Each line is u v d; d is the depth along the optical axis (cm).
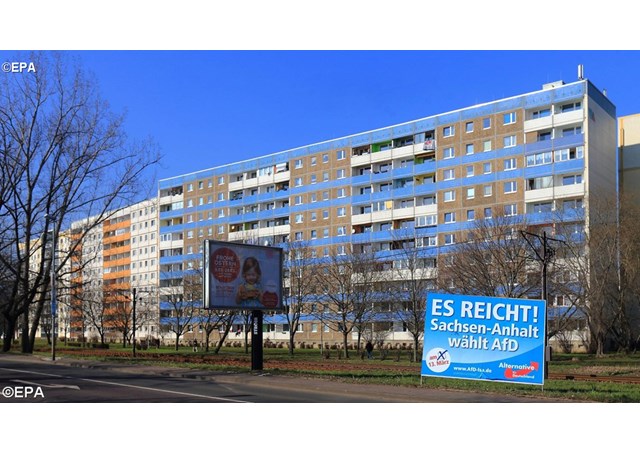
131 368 3131
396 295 6112
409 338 7700
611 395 1906
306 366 3694
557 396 1888
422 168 8094
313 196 9281
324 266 6844
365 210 8800
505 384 2255
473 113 7675
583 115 6806
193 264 8344
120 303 9925
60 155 4519
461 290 5228
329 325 7769
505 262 4844
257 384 2417
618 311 5259
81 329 11531
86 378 2562
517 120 7275
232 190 10481
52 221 4644
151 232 12262
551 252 3666
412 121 8300
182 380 2527
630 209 5259
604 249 5050
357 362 4353
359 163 8800
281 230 9575
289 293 7175
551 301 5591
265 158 10044
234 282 2942
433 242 7769
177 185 11400
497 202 7288
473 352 2014
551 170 6912
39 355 4444
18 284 5016
